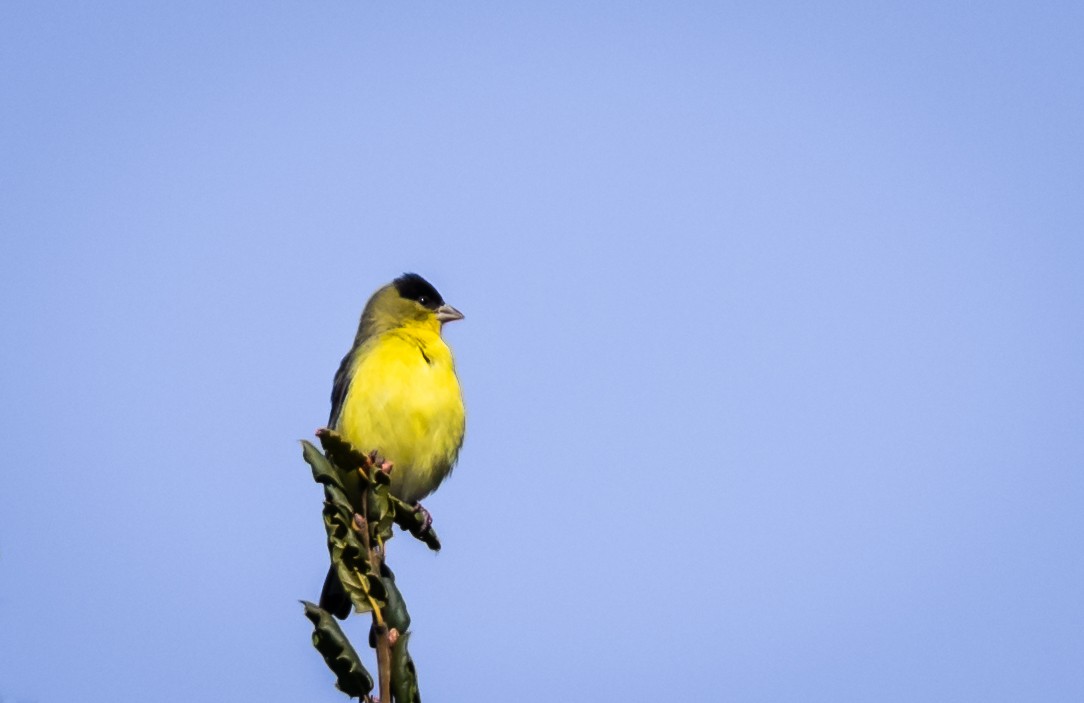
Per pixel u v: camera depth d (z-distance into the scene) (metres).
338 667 6.19
